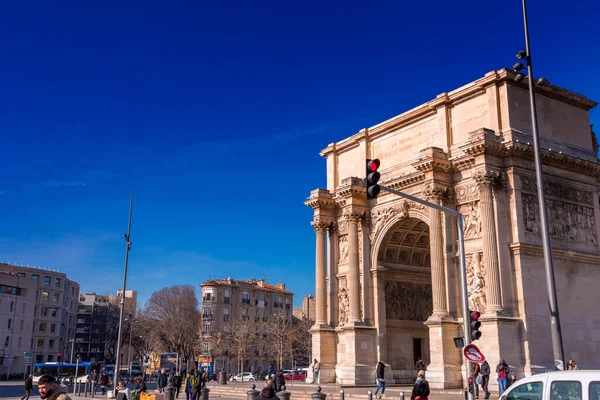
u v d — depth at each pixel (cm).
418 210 6009
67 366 12419
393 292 6594
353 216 6600
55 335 16650
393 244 6594
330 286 6931
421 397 3284
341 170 7400
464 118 5925
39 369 12162
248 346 14875
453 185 5722
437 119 6162
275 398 3055
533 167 5506
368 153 7019
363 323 6362
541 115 5809
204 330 15850
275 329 14150
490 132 5394
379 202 6569
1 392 8025
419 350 6650
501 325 4972
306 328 15075
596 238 5809
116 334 18050
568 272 5484
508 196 5350
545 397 1916
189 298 14762
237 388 6731
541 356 5041
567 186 5750
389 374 6234
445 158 5769
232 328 15012
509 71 5594
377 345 6303
